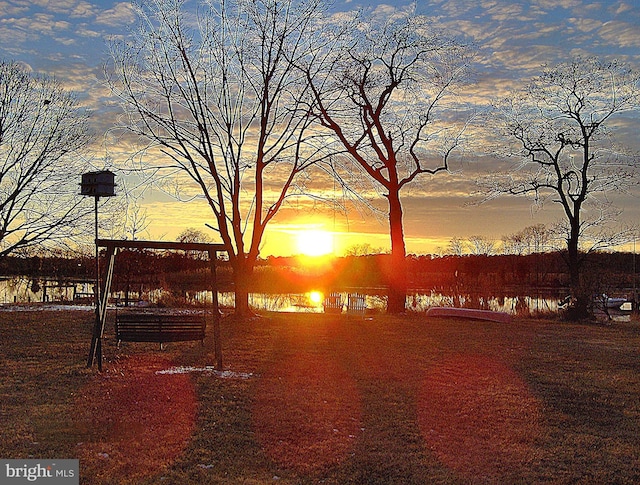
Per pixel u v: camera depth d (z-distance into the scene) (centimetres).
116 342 1550
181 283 4022
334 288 4834
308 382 1116
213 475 657
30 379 1087
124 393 988
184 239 3803
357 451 753
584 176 2839
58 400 935
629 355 1503
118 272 3538
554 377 1207
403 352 1479
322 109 2528
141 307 2697
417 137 2759
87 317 2188
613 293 3203
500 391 1077
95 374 1139
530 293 3850
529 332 1958
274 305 3434
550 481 673
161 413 877
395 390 1067
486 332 1925
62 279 4238
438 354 1458
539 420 906
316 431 823
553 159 2914
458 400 1006
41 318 2139
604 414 948
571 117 2873
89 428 795
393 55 2616
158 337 1405
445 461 730
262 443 770
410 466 710
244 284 2294
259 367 1253
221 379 1120
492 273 4394
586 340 1784
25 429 777
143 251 3588
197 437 778
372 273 5306
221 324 2062
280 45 2306
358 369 1249
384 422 877
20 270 4269
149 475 645
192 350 1461
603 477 688
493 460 736
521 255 4269
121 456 697
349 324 2117
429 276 4841
